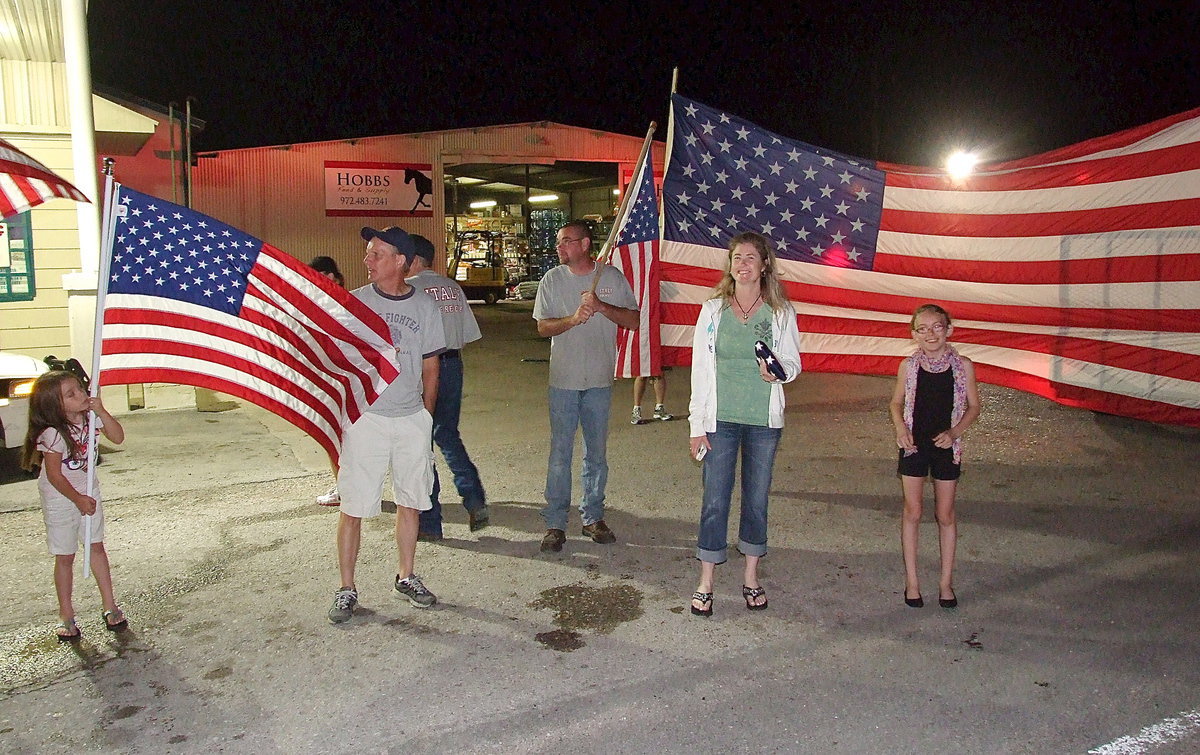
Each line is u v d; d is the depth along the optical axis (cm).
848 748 349
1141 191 694
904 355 770
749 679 405
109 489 717
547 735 360
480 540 599
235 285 450
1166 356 708
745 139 755
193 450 855
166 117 1677
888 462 792
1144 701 382
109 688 399
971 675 407
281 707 382
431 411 504
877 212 757
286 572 538
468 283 2978
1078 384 753
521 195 4003
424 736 360
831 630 456
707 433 462
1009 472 749
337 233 2422
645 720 371
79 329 971
